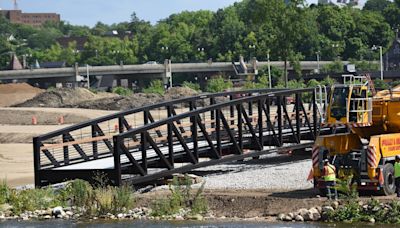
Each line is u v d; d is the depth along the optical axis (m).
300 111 52.19
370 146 33.69
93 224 32.28
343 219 30.66
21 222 33.50
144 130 39.81
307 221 30.92
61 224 32.59
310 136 51.97
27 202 36.56
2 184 40.81
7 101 155.50
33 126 97.69
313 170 34.06
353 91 35.41
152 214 33.56
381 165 33.88
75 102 132.12
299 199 33.28
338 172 34.19
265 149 48.19
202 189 35.72
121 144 38.62
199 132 51.34
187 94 130.38
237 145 45.50
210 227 30.39
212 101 51.66
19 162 61.84
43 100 134.50
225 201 34.09
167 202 34.28
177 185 35.84
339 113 35.31
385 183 33.69
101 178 37.81
